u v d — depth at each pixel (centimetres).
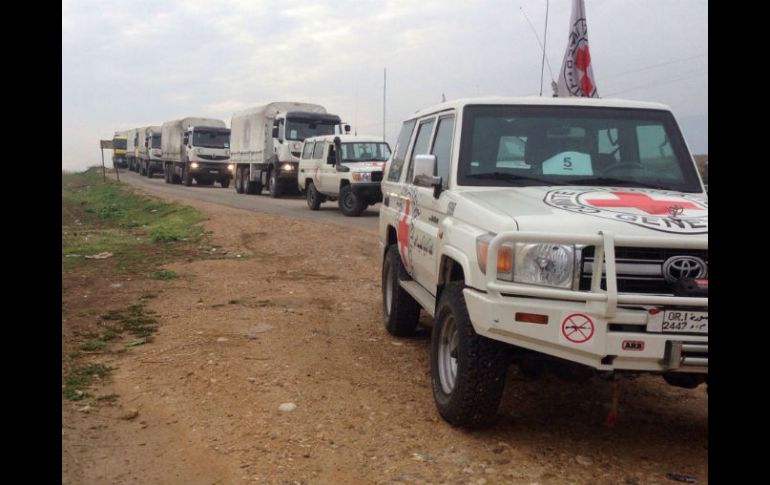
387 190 761
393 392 534
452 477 392
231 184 4478
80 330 706
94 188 3644
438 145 594
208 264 1166
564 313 389
